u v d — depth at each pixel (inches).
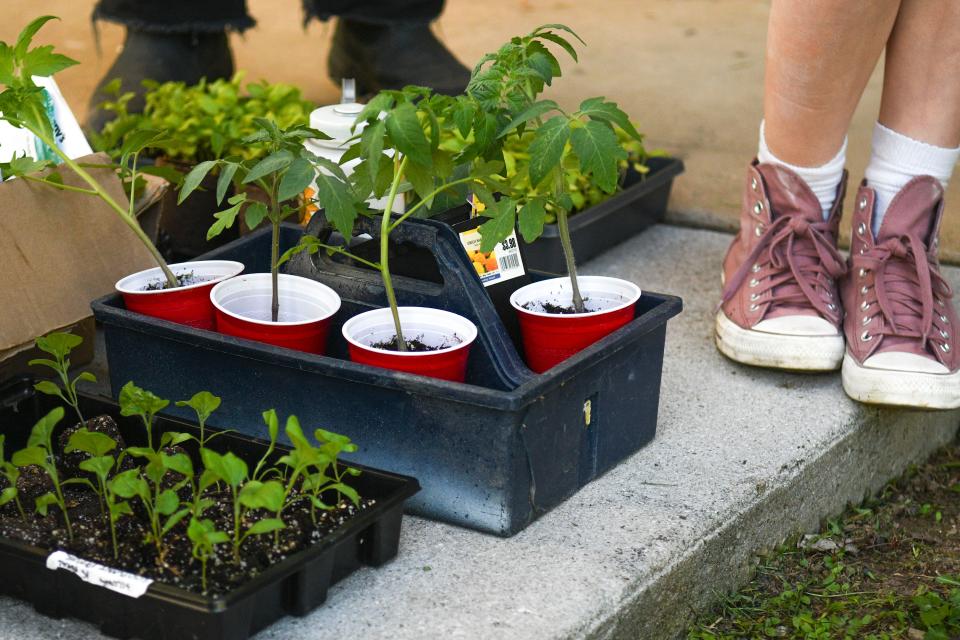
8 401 57.9
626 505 57.4
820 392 69.7
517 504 53.7
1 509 51.8
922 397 65.4
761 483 60.1
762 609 59.1
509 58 56.7
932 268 68.3
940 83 66.9
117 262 65.4
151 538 47.7
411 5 114.5
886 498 72.0
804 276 70.9
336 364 53.8
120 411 57.0
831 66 65.1
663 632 54.6
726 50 156.2
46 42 150.9
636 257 90.6
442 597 49.8
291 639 47.0
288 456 50.1
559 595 50.1
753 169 72.2
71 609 47.8
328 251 60.7
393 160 54.9
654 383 61.8
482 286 58.1
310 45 154.1
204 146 87.4
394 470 55.2
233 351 56.3
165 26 109.0
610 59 150.3
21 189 60.8
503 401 50.4
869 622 58.7
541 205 55.2
